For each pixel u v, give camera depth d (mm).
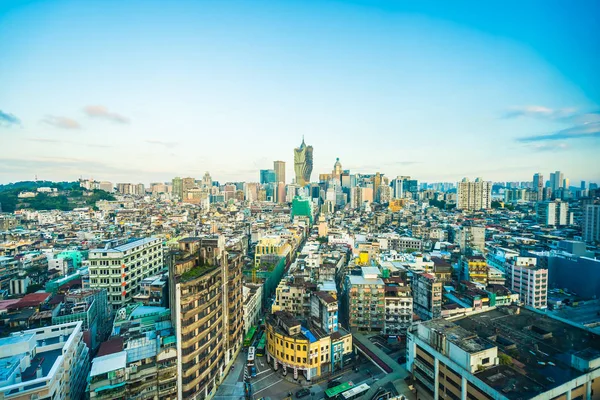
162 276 148500
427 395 92250
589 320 151250
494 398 68062
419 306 154750
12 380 73062
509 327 100500
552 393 68938
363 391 100438
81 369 98500
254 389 105875
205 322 97312
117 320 112188
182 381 90375
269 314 135500
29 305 120375
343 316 166250
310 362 110438
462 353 78812
